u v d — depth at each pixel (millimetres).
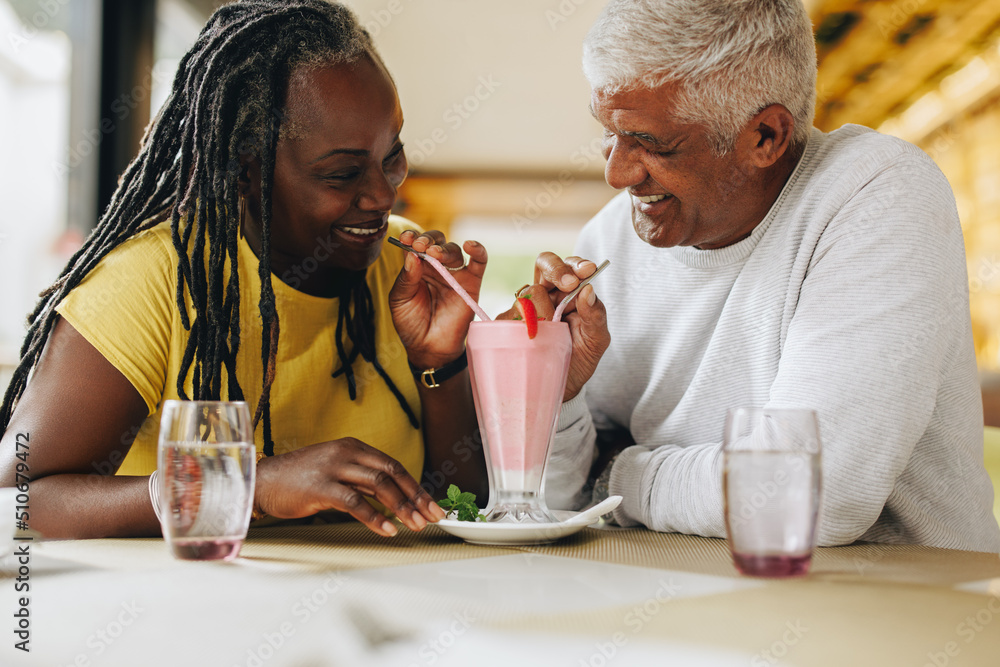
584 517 967
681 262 1381
